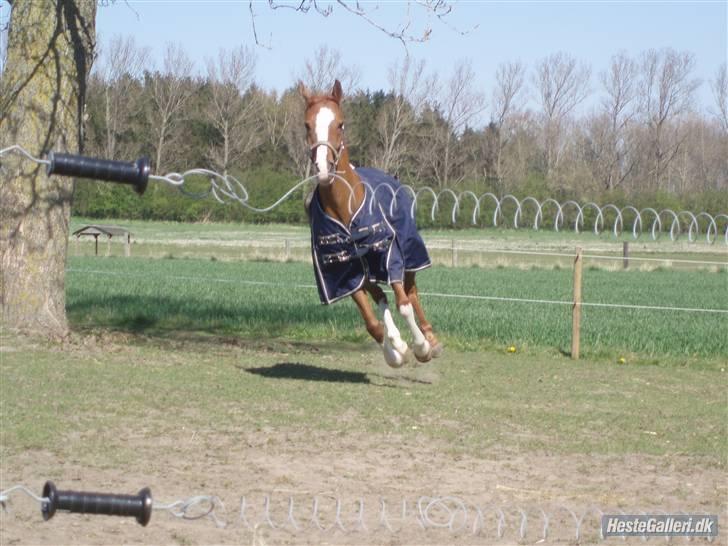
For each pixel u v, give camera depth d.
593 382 12.39
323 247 9.94
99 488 6.75
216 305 19.64
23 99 13.11
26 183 13.18
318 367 12.73
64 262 13.60
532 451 8.40
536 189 38.91
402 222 10.14
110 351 12.78
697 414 10.35
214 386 10.78
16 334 12.91
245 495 6.75
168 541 5.81
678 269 38.22
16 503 6.40
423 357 10.68
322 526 6.17
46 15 13.05
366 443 8.41
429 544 5.93
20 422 8.55
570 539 6.13
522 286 28.64
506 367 13.46
